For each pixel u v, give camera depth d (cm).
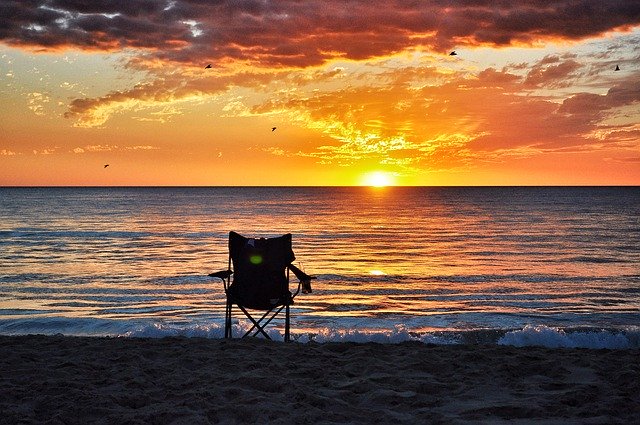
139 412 383
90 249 2878
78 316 1309
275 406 392
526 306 1446
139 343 645
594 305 1468
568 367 527
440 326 1112
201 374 489
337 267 2253
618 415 375
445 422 362
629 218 5603
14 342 657
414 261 2467
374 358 561
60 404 402
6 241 3288
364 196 14162
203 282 1833
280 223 4903
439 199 11856
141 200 10981
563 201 10500
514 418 375
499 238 3581
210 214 6253
